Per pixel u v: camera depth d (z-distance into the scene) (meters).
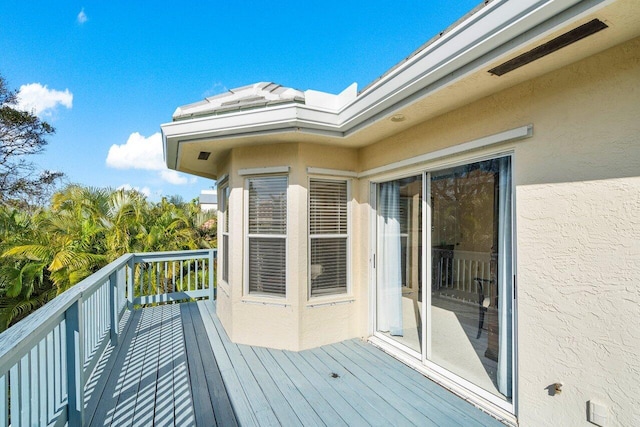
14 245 8.80
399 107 2.67
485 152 2.56
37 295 8.55
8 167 14.66
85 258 7.89
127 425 2.37
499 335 2.60
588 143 1.93
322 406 2.61
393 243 3.76
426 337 3.22
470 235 2.81
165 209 11.83
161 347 3.91
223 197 5.03
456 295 2.97
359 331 4.18
